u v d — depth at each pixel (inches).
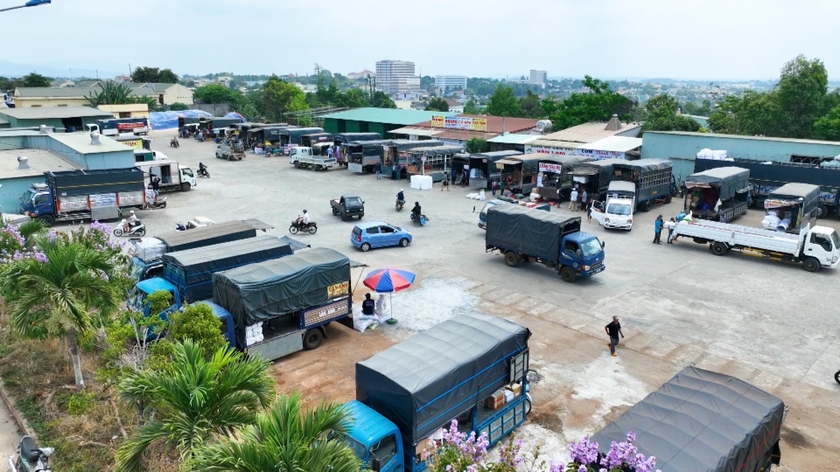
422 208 1454.2
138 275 777.6
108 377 486.9
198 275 717.9
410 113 2827.3
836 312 808.3
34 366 625.3
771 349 698.8
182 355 408.8
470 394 485.7
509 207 1032.2
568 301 849.5
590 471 327.6
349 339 728.3
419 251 1093.1
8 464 469.4
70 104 3526.1
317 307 696.4
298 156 2048.5
